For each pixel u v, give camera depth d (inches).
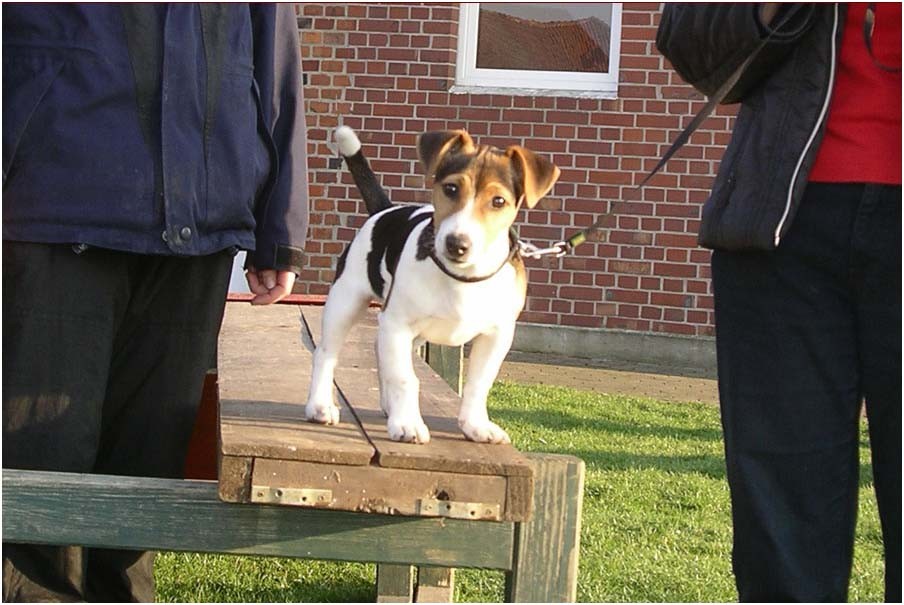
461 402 115.0
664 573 163.8
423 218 117.6
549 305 327.6
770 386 110.7
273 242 137.9
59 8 117.4
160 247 119.9
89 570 135.6
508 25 332.8
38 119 116.6
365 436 106.1
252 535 100.3
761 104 109.9
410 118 331.0
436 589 152.3
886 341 106.3
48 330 118.3
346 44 332.2
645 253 321.4
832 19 104.6
